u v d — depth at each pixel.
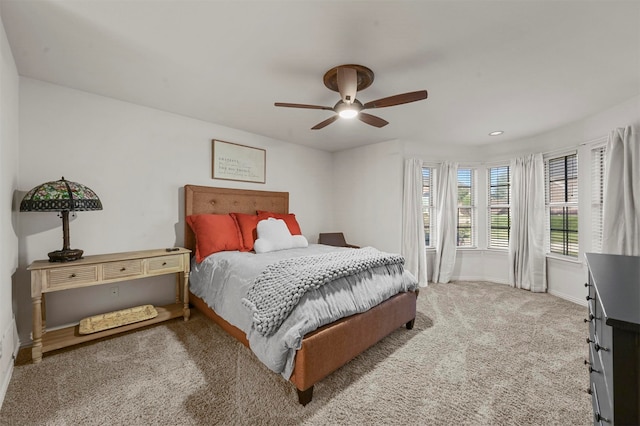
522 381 1.75
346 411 1.50
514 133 3.69
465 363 1.96
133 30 1.61
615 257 1.46
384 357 2.05
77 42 1.73
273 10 1.44
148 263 2.43
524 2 1.37
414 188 4.17
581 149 3.20
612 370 0.71
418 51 1.81
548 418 1.44
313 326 1.61
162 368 1.87
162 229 2.92
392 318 2.27
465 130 3.57
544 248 3.69
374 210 4.31
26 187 2.17
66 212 2.12
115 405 1.51
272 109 2.87
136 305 2.75
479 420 1.43
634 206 2.50
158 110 2.88
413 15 1.47
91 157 2.48
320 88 2.37
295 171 4.30
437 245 4.31
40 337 1.92
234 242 2.95
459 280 4.43
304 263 2.10
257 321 1.70
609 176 2.67
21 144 2.15
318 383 1.74
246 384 1.71
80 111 2.42
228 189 3.40
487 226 4.43
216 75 2.15
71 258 2.09
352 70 1.87
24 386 1.66
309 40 1.70
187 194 3.01
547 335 2.40
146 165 2.81
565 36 1.64
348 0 1.37
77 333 2.19
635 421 0.69
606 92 2.42
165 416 1.44
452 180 4.33
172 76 2.17
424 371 1.87
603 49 1.77
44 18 1.50
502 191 4.29
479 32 1.61
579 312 2.96
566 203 3.46
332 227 4.86
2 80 1.56
